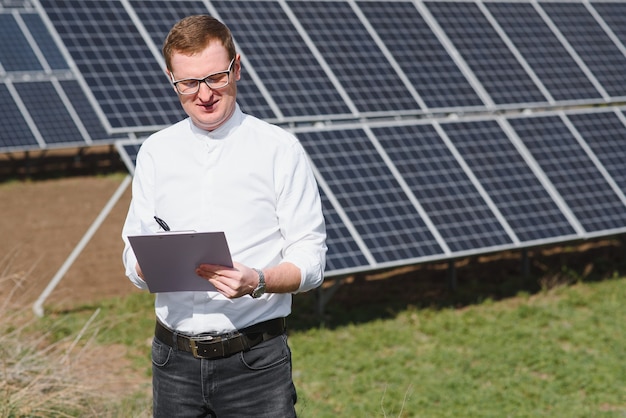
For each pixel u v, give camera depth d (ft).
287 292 14.42
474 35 55.42
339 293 47.47
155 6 47.75
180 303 14.75
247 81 46.01
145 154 15.30
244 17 49.62
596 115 52.49
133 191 15.55
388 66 50.72
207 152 14.76
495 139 48.14
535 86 53.31
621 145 50.90
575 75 55.62
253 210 14.73
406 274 51.08
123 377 34.01
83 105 83.20
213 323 14.53
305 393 33.50
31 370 27.55
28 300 45.60
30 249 57.57
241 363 14.65
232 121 14.79
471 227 42.70
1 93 80.84
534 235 43.57
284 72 47.55
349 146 44.11
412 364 36.99
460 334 40.63
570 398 33.24
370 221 41.01
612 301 45.29
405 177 43.70
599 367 36.29
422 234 41.39
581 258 53.26
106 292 48.47
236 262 13.85
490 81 52.60
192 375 14.80
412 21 54.65
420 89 50.16
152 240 13.56
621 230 45.78
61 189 78.64
